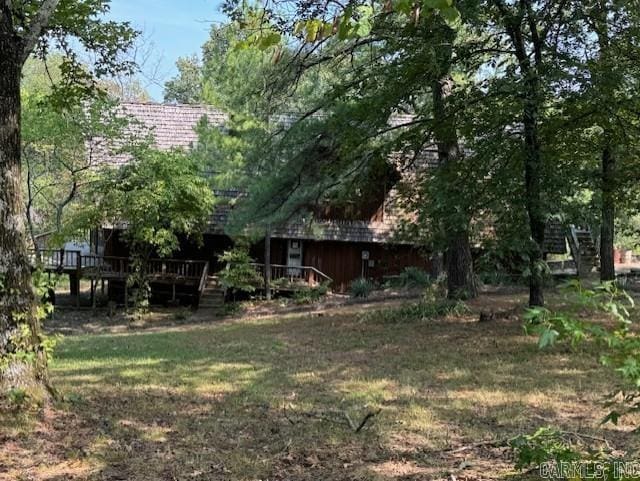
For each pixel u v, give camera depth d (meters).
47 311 6.38
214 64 14.88
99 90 12.32
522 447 3.21
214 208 22.16
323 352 11.12
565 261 24.61
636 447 4.82
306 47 13.60
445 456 4.97
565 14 10.34
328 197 16.08
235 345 12.63
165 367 9.59
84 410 6.21
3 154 5.84
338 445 5.32
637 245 20.84
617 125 10.59
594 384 7.57
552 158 10.64
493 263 11.08
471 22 10.30
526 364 8.95
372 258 24.59
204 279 22.91
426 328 13.10
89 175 21.48
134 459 4.88
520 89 9.71
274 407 6.74
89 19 11.99
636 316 11.80
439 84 11.75
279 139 15.02
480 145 11.02
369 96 12.41
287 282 23.06
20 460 4.75
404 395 7.27
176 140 25.55
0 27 5.84
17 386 5.82
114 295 23.95
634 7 9.88
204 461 4.88
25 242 6.11
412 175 16.36
